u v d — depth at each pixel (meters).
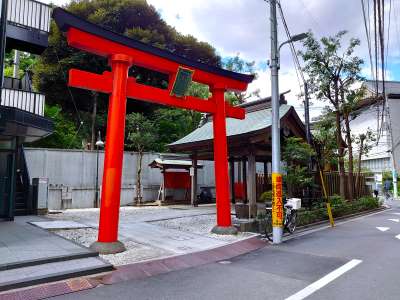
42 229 10.55
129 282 6.38
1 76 10.12
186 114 30.91
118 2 28.52
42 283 6.00
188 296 5.64
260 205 18.75
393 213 20.11
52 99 27.88
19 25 13.88
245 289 6.01
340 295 5.66
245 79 12.09
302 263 7.89
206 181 25.42
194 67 10.71
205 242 9.85
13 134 12.67
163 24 30.56
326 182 20.02
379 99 28.45
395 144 40.62
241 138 15.17
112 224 8.27
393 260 8.08
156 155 22.88
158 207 20.00
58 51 26.41
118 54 8.82
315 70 19.31
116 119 8.61
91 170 19.75
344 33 18.97
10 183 12.57
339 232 12.55
